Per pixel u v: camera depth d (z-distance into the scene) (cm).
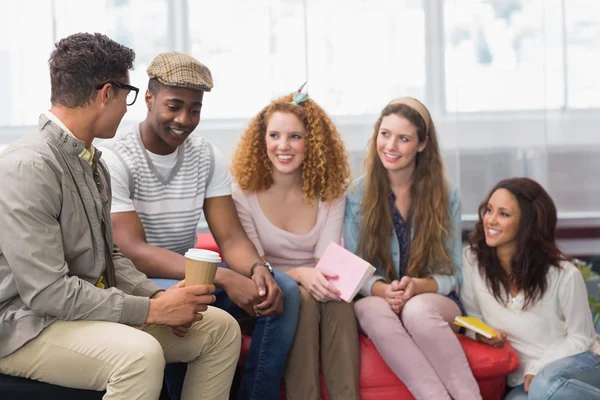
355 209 239
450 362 210
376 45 325
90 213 170
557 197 340
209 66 324
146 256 202
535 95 333
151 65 208
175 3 319
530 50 331
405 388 213
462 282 238
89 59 165
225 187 224
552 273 221
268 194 233
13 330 162
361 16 324
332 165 233
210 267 174
